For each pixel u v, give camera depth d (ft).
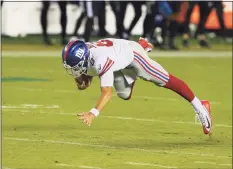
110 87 72.33
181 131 89.45
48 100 114.42
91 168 66.49
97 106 71.46
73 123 93.30
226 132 90.12
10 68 160.15
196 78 149.69
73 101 114.11
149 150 75.82
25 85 132.77
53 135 83.71
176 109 108.37
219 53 200.44
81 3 196.85
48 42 206.59
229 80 148.05
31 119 95.45
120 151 74.74
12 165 67.21
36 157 70.90
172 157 72.38
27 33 224.53
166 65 169.58
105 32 205.05
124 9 201.67
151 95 123.85
